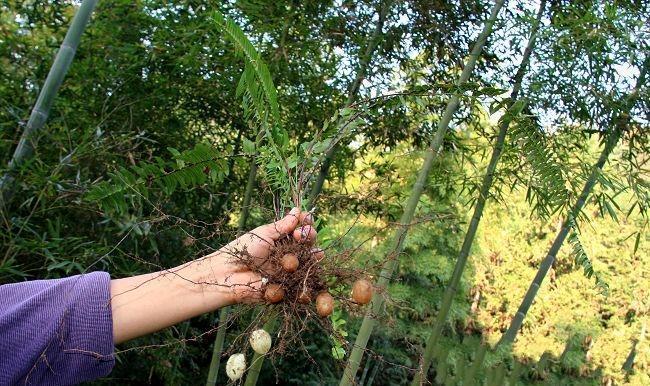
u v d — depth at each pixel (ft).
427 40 9.63
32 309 2.37
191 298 2.92
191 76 10.17
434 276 22.35
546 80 8.25
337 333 3.94
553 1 9.59
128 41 9.68
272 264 3.81
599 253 24.57
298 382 14.05
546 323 25.29
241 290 3.34
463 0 8.95
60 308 2.42
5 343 2.26
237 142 11.16
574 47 8.11
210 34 9.13
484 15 9.22
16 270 7.07
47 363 2.32
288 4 9.25
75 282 2.56
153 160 9.82
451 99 8.03
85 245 7.75
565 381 17.03
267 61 9.32
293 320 3.91
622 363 23.76
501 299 26.71
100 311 2.49
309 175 4.69
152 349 9.96
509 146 7.90
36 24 9.78
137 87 9.65
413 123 10.48
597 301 25.00
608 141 8.74
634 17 8.23
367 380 16.24
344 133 4.79
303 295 3.61
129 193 4.57
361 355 6.96
